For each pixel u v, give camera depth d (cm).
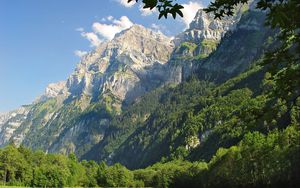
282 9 1310
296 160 11512
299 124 2092
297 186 11650
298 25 1419
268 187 13262
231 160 16562
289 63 1720
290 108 1731
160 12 1205
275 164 12381
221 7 1609
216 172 18188
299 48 1700
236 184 15550
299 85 1692
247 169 14350
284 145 12350
